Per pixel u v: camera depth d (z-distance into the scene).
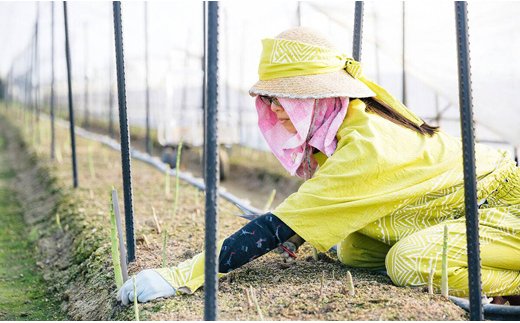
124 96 3.02
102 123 21.97
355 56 3.23
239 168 10.66
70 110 6.18
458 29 1.98
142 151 13.88
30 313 3.40
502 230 2.51
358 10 3.20
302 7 7.30
